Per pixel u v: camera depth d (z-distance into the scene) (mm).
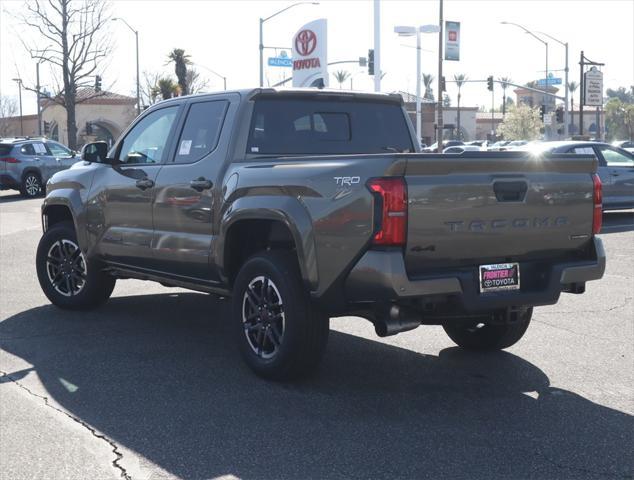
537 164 5477
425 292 5086
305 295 5598
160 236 6898
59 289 8469
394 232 5000
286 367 5730
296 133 6645
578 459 4523
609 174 17578
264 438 4828
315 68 34750
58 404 5469
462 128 92750
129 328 7637
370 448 4668
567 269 5621
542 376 6117
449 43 42500
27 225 18219
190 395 5629
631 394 5688
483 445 4715
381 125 7109
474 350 6832
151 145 7277
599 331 7617
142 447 4711
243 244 6328
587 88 44688
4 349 6883
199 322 7918
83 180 7883
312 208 5375
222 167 6312
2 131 74062
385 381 5969
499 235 5355
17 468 4438
